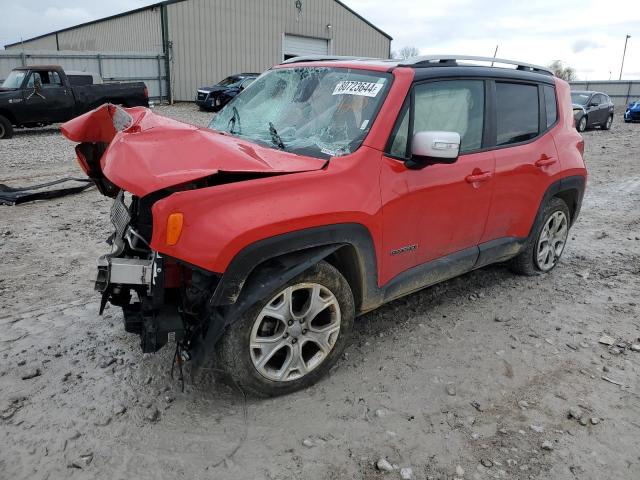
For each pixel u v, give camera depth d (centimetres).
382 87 344
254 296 276
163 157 283
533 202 453
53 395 303
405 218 339
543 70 486
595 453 274
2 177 909
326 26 3284
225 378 306
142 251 302
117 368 330
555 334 396
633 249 600
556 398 318
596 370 350
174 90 2795
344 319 322
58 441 267
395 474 255
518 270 500
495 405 310
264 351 293
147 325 277
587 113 1994
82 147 380
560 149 473
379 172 322
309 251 298
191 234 258
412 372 339
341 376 332
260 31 3014
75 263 505
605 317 426
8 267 490
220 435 276
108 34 3325
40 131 1645
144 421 284
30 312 401
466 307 436
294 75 407
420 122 351
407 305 436
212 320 273
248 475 251
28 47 4744
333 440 276
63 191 771
